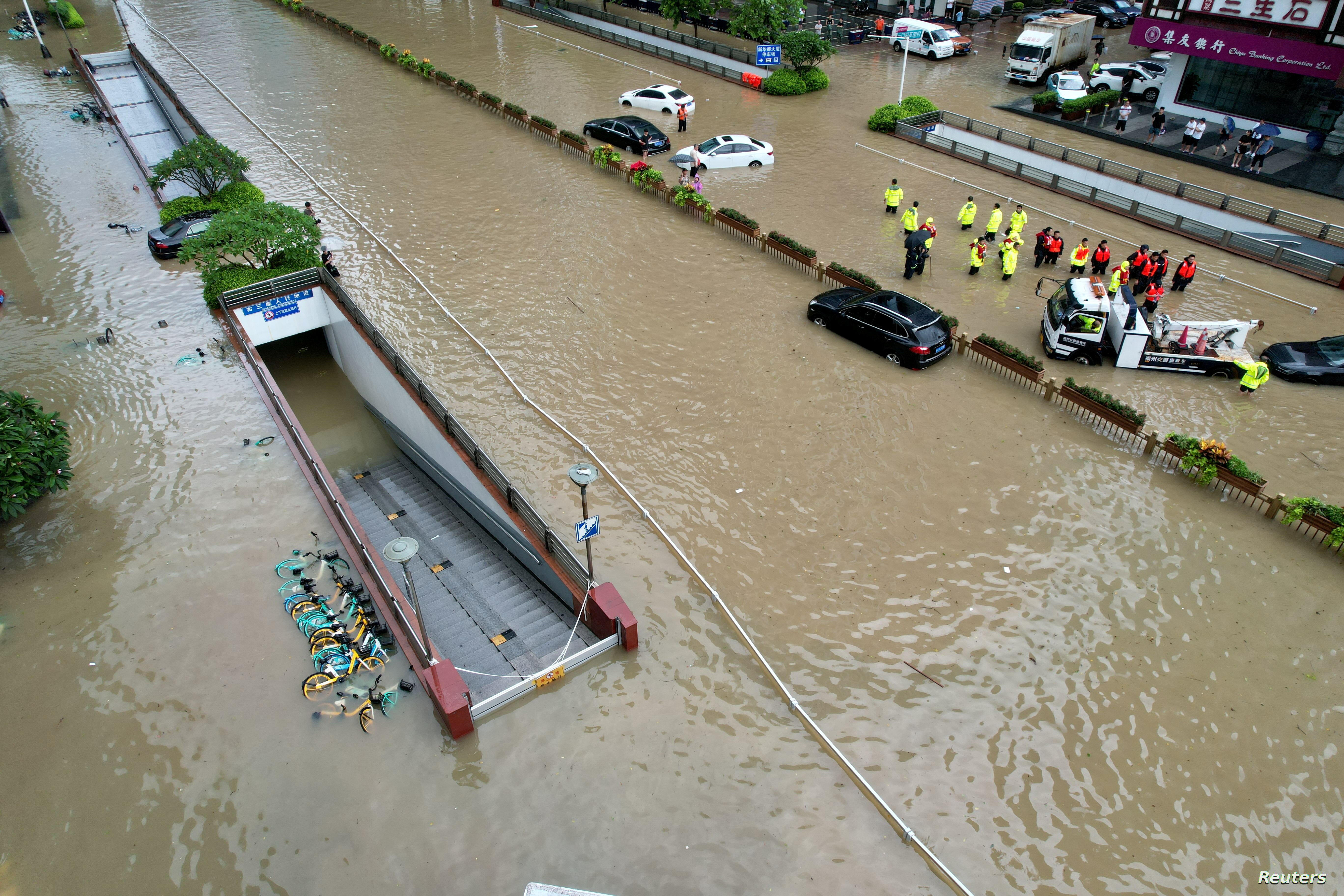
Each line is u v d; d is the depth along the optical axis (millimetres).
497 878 10312
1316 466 16594
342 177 29797
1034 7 51812
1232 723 12195
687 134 32844
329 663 12453
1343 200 27469
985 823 11039
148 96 40812
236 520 15383
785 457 17094
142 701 12273
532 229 26000
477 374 19641
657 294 22594
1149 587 14250
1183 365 19141
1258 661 13047
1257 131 30875
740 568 14719
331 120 34906
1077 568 14609
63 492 16094
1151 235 25625
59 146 33062
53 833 10742
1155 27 33062
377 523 18766
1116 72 36531
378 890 10180
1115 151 31969
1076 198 27828
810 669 13008
